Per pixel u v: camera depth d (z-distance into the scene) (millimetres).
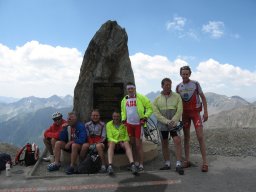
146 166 4434
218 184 3529
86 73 5004
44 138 4652
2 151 5867
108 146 4246
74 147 4109
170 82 3947
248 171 4020
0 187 3598
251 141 5602
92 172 4066
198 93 3982
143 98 4168
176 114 3863
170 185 3523
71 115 4238
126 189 3428
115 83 4883
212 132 6297
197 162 4520
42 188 3525
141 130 4141
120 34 5035
